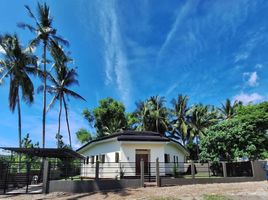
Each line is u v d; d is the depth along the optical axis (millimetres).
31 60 27062
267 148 20000
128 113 48250
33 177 20031
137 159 20984
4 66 26547
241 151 19500
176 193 12758
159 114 44844
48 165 14758
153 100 46250
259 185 14953
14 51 26188
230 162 20016
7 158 23250
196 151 44000
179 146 25750
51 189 14438
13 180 17922
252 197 11570
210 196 11828
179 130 45969
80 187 14320
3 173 16609
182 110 46062
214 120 45156
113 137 21766
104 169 22156
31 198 12789
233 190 13391
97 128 46562
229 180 17188
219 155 20984
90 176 24500
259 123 20156
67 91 34375
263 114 20234
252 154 19453
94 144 24891
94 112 45719
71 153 21922
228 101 47812
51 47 29031
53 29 28844
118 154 21094
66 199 12320
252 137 19672
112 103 46188
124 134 22719
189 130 45719
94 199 12047
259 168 17844
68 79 34375
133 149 20969
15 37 26359
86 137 45344
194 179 16500
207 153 21500
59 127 33750
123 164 20484
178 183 16047
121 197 12148
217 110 48312
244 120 20609
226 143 20391
